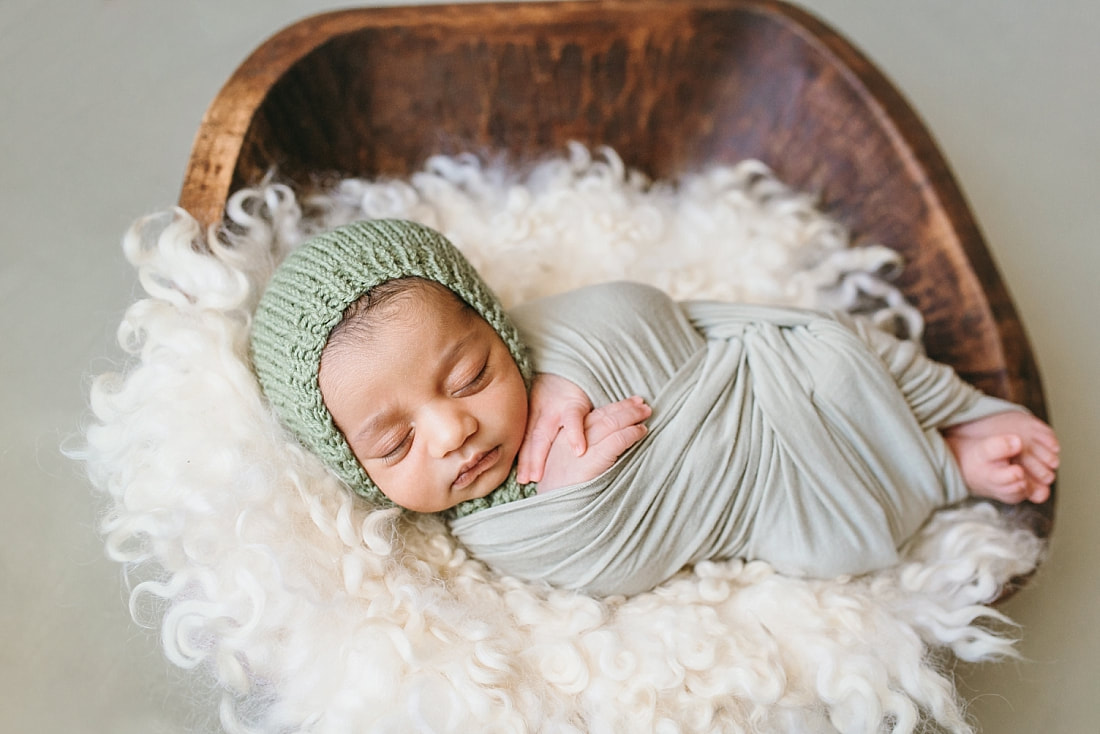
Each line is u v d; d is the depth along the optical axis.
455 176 1.73
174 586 1.16
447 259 1.22
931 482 1.33
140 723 1.35
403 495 1.19
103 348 1.56
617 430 1.21
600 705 1.17
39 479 1.51
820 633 1.24
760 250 1.69
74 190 1.80
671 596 1.28
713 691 1.17
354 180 1.63
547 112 1.73
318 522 1.19
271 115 1.50
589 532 1.23
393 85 1.64
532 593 1.27
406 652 1.13
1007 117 2.05
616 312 1.33
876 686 1.19
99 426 1.26
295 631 1.15
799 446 1.27
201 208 1.38
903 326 1.61
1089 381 1.70
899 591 1.33
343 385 1.13
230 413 1.22
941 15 2.18
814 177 1.73
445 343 1.15
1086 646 1.43
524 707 1.15
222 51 2.04
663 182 1.82
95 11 2.04
